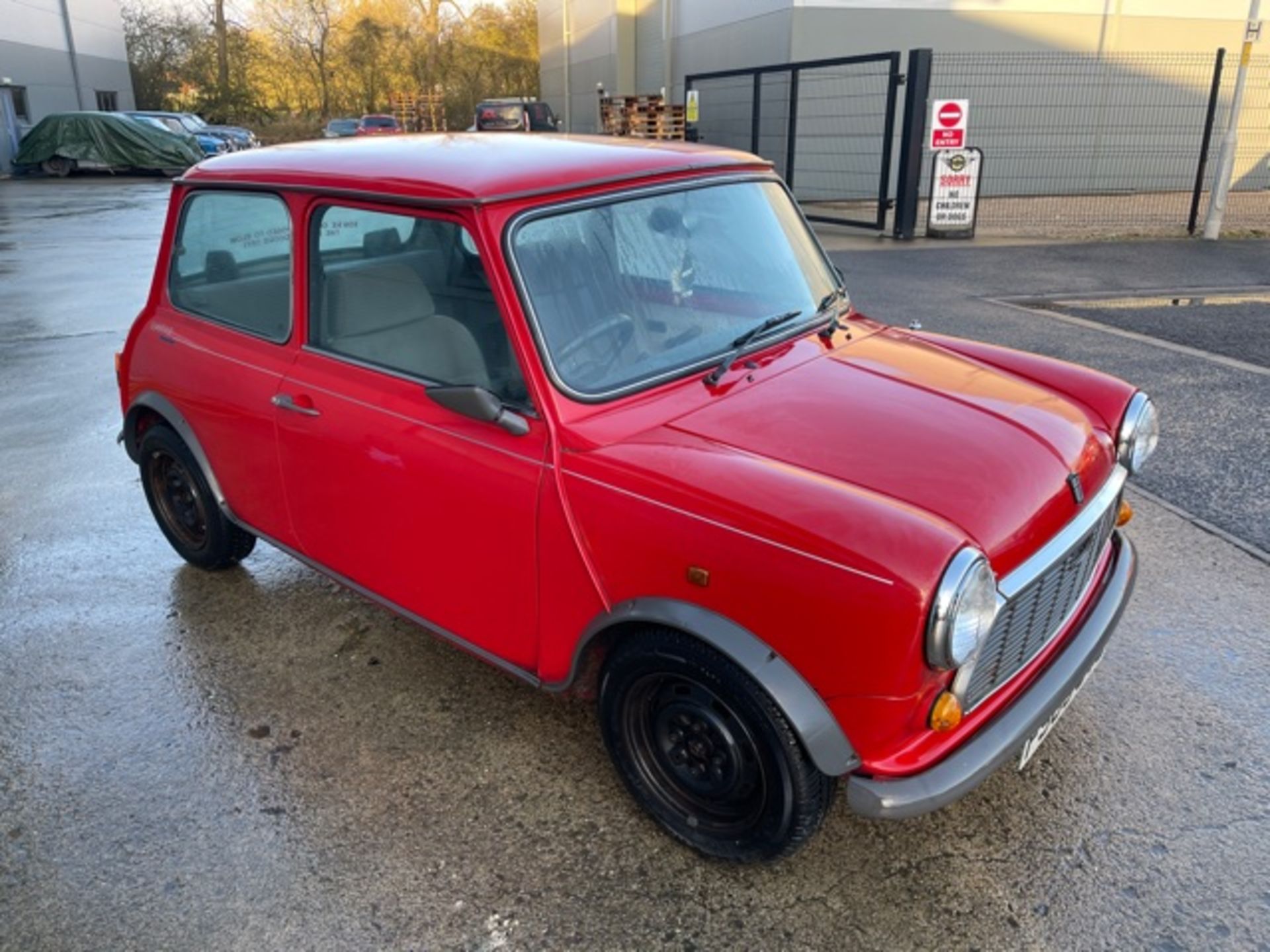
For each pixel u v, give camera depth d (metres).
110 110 39.09
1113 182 20.06
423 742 3.18
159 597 4.13
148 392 3.98
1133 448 3.04
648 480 2.38
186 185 3.71
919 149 13.71
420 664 3.63
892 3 18.47
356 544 3.24
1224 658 3.50
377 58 51.94
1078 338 7.76
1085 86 19.33
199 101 47.88
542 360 2.57
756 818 2.49
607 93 32.47
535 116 29.75
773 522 2.19
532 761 3.08
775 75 19.33
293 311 3.27
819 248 3.70
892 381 2.92
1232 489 4.86
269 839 2.76
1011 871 2.60
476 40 53.03
